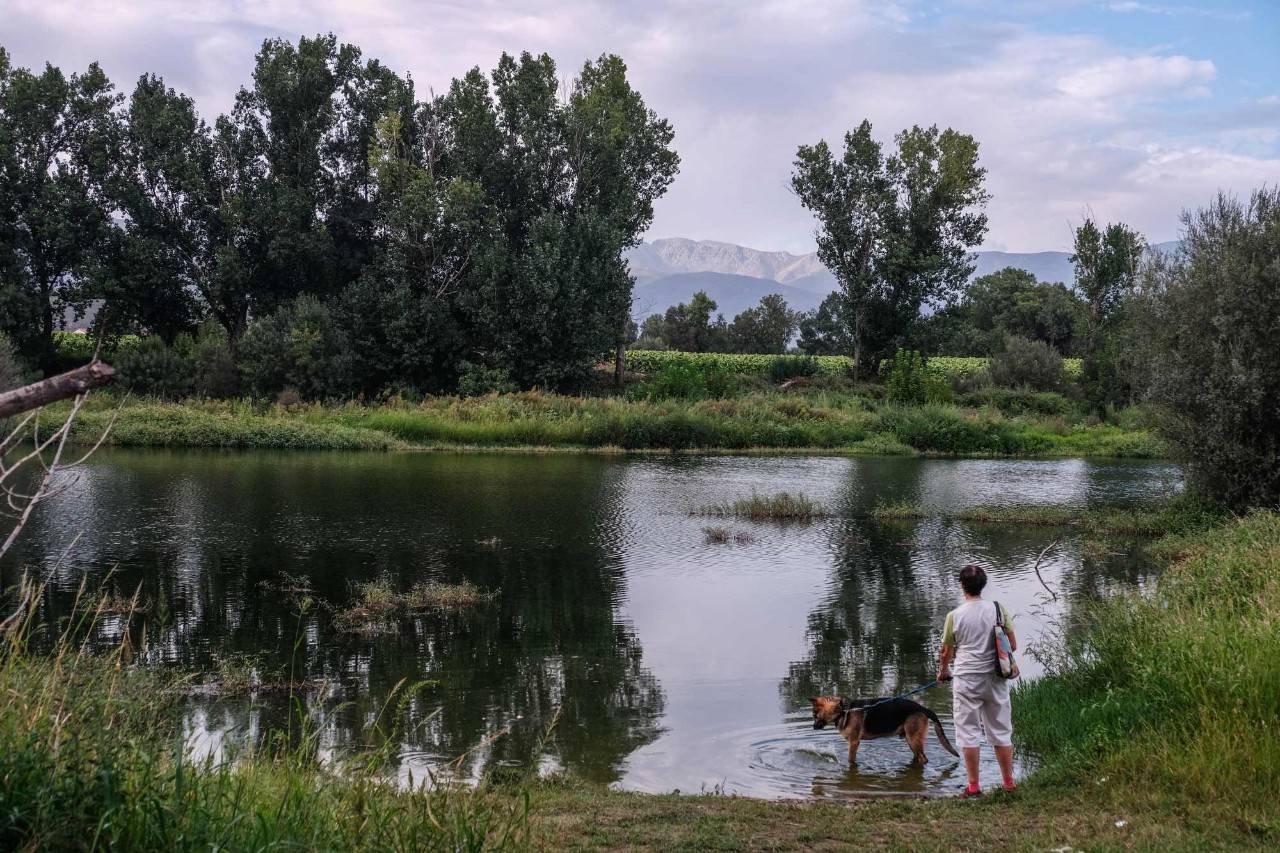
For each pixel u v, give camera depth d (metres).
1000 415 53.28
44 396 3.74
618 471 35.84
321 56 59.69
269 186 58.03
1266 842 6.09
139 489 27.30
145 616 14.16
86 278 53.06
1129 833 6.33
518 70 60.50
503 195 60.81
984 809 7.21
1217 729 7.59
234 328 59.44
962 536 23.19
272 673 11.62
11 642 5.48
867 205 65.56
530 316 55.19
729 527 23.91
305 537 20.73
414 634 13.70
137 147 57.28
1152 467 41.66
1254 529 15.98
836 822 6.88
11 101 53.47
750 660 12.64
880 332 68.19
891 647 13.35
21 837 4.11
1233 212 22.95
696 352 87.12
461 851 4.84
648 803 7.39
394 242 58.34
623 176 59.94
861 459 43.69
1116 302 67.38
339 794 5.46
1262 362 21.73
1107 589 16.98
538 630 14.07
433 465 36.09
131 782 4.62
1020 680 10.98
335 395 52.69
